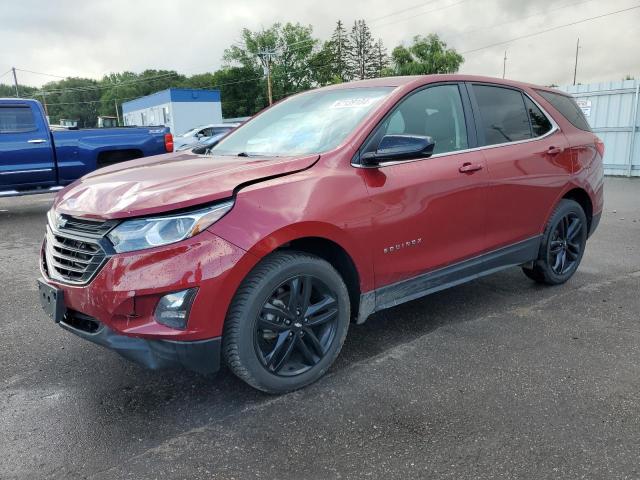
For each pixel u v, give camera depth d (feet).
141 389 10.24
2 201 37.70
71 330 9.10
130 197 8.70
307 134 11.59
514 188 13.34
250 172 9.35
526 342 12.00
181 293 8.27
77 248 8.85
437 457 7.99
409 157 10.39
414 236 11.19
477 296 15.15
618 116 48.37
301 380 9.91
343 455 8.09
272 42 246.47
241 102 250.57
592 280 16.61
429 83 12.30
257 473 7.73
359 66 269.03
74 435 8.75
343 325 10.37
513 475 7.56
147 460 8.07
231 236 8.54
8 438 8.68
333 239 9.74
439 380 10.30
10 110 28.48
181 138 63.21
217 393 10.02
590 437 8.39
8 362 11.45
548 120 15.06
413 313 13.88
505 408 9.27
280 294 9.53
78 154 30.40
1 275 18.19
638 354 11.32
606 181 45.47
